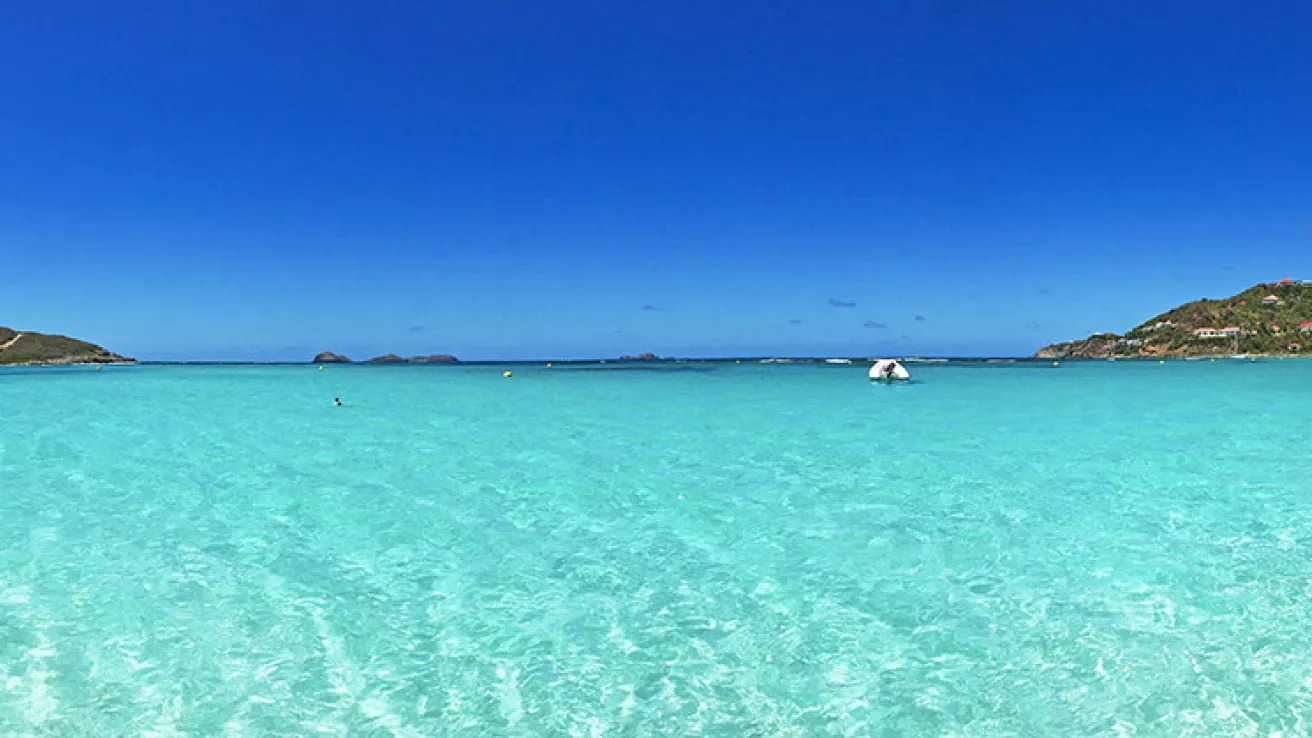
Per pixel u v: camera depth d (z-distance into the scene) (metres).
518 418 21.55
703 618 6.32
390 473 12.64
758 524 9.21
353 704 4.89
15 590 6.88
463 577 7.34
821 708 4.85
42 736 4.43
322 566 7.67
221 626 6.11
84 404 27.23
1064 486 11.19
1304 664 5.24
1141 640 5.71
